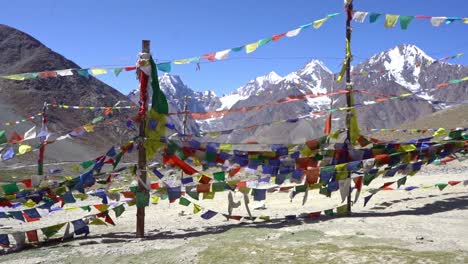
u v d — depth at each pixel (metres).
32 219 14.79
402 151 16.94
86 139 124.62
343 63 16.75
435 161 18.77
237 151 15.55
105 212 14.67
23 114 151.00
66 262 11.45
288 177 15.69
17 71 180.25
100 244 13.39
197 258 10.81
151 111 14.36
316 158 16.28
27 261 11.76
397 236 12.09
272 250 10.92
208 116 15.26
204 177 15.41
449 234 12.22
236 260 10.36
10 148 14.80
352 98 16.77
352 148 16.64
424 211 16.08
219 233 14.07
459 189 20.31
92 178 14.42
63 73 13.48
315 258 10.06
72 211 22.38
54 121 150.38
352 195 21.20
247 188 15.63
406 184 23.38
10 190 14.48
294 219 15.98
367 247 10.64
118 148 14.28
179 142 14.73
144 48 14.08
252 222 16.02
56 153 101.88
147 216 19.39
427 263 9.18
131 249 12.42
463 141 17.72
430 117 126.94
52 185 14.66
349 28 16.62
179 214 19.33
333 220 15.17
